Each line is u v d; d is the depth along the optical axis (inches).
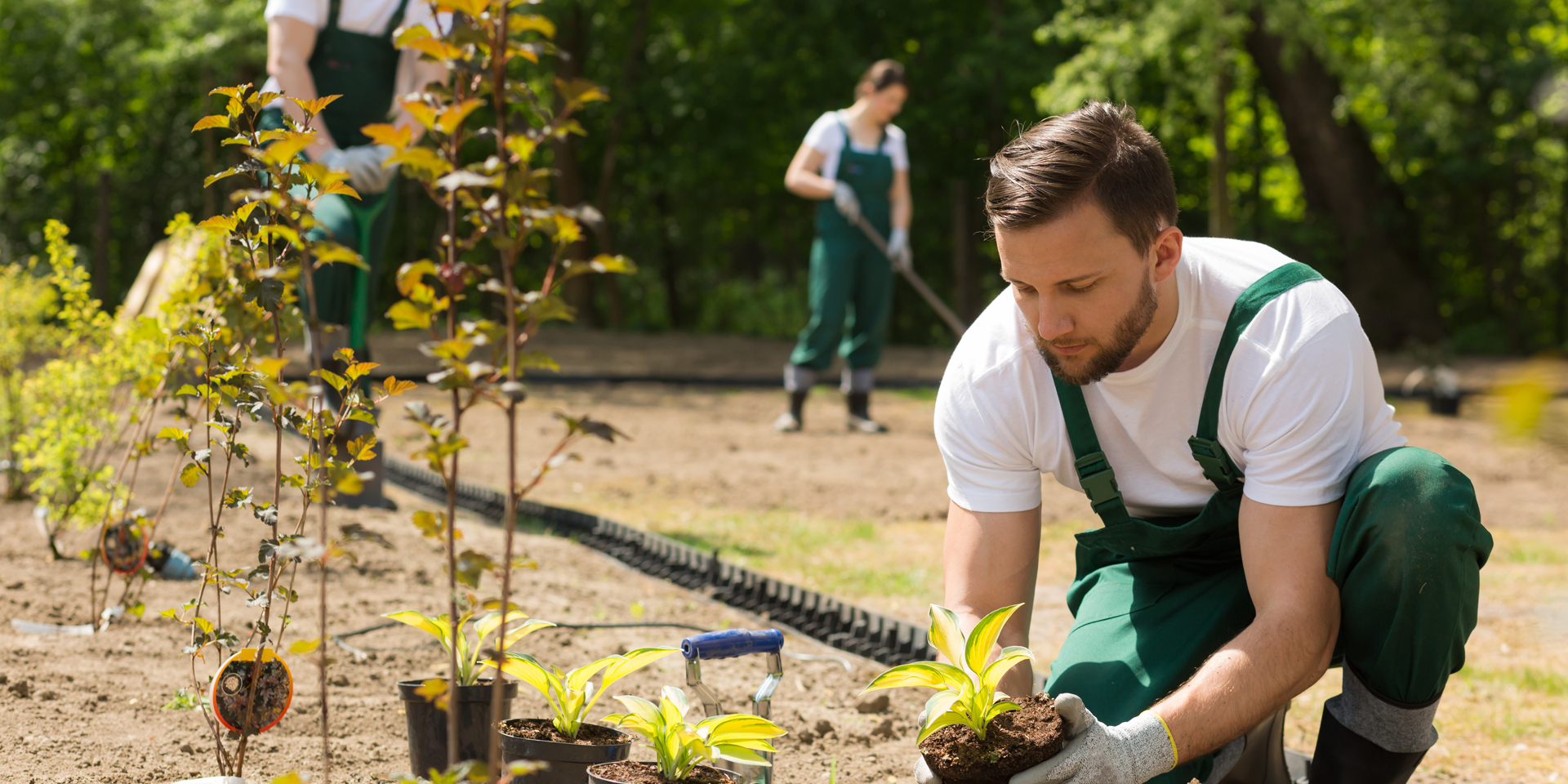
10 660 113.8
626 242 968.3
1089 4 668.1
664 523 227.5
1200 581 90.0
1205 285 84.0
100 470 162.9
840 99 852.0
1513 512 261.3
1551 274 788.6
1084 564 103.0
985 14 840.3
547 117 50.2
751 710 117.0
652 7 884.0
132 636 125.8
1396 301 733.9
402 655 125.8
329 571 158.2
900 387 526.6
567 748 72.9
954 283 852.6
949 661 75.7
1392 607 77.2
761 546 209.5
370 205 193.3
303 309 185.5
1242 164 919.7
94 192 838.5
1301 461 80.0
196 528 176.7
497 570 55.6
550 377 505.0
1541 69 653.9
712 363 585.0
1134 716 83.2
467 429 341.1
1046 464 91.3
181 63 711.7
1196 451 85.0
